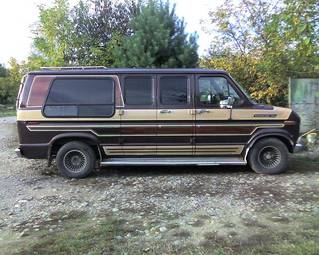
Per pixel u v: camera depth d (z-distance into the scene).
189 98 9.52
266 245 5.51
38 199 7.96
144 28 16.45
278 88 15.96
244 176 9.39
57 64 26.14
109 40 25.89
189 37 16.81
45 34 26.41
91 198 7.92
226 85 9.59
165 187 8.56
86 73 9.54
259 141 9.57
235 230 6.11
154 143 9.55
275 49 14.25
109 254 5.39
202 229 6.19
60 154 9.55
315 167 10.17
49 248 5.63
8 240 5.99
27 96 9.52
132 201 7.64
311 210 6.91
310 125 13.90
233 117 9.52
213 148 9.61
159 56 16.36
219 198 7.69
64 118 9.45
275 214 6.75
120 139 9.52
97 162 9.99
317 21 6.82
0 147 14.81
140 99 9.52
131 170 10.23
